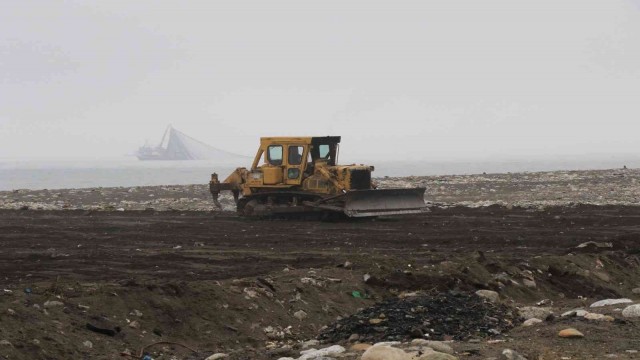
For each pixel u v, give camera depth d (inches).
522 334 515.5
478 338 527.5
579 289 794.8
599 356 445.7
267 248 960.3
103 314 557.0
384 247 972.6
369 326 557.9
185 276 730.8
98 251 920.3
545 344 478.9
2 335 489.1
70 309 549.3
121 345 530.0
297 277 703.7
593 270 840.9
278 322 612.4
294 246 981.8
